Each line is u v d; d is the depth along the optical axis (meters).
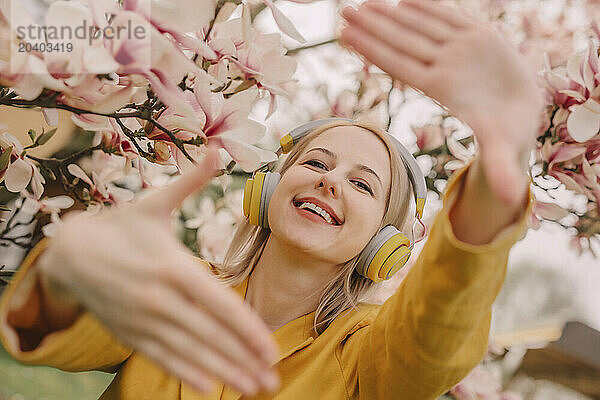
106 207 1.10
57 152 1.13
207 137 0.91
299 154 1.22
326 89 2.27
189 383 0.44
